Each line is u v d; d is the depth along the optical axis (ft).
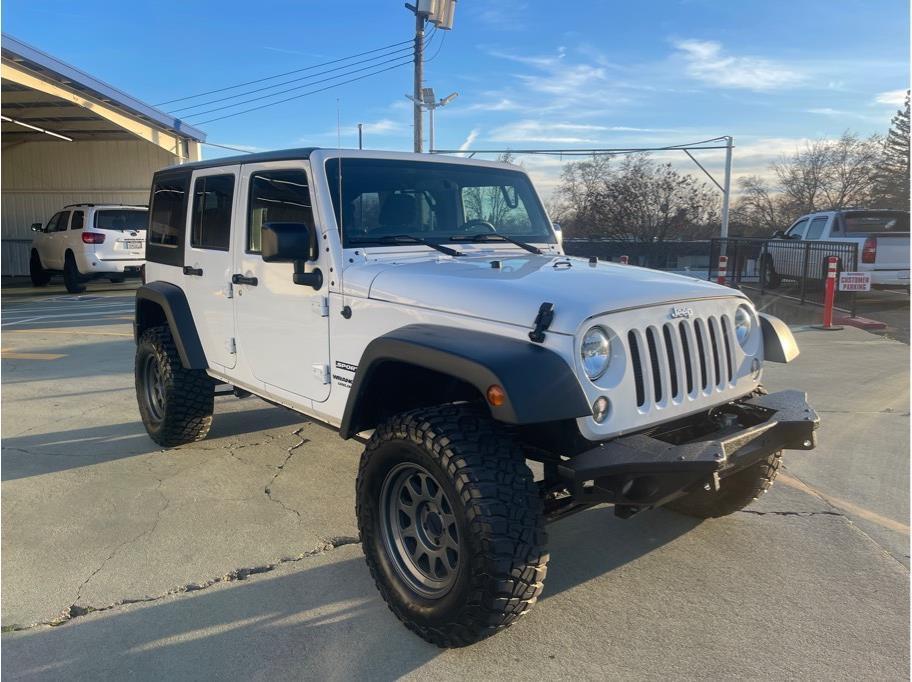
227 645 9.09
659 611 9.91
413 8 64.18
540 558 8.29
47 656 8.86
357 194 11.63
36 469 15.61
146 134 68.85
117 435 18.21
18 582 10.66
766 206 173.06
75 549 11.74
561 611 9.93
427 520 9.30
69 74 52.75
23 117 65.46
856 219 47.83
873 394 21.89
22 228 79.41
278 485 14.70
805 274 44.60
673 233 132.57
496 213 13.78
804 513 13.17
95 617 9.72
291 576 10.88
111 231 55.21
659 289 9.55
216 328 14.69
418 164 12.62
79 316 43.01
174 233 16.26
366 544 9.79
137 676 8.47
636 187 132.46
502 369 7.91
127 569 11.06
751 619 9.70
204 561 11.34
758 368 11.07
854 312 38.63
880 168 165.58
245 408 20.92
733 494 12.13
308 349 11.86
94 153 77.77
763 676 8.45
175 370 15.99
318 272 11.37
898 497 13.89
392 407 10.63
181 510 13.38
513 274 10.05
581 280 9.59
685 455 7.95
